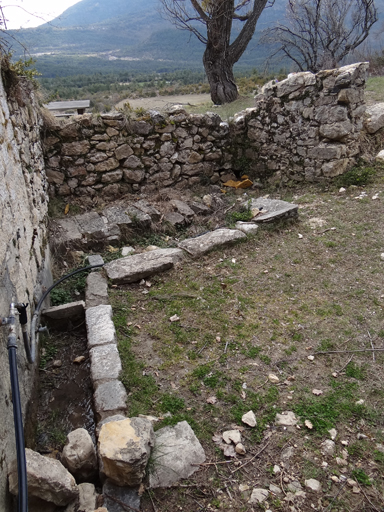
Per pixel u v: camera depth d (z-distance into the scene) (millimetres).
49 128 5941
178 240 5461
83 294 4363
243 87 14508
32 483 1869
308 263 4422
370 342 3215
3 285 2312
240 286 4105
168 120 6617
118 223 5480
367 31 13500
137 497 2137
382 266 4207
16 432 1739
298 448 2412
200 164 7145
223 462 2346
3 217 2535
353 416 2590
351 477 2232
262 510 2088
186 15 12258
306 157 6484
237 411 2682
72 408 2982
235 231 5020
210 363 3121
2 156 2805
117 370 3016
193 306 3836
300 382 2893
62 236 5188
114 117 6223
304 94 6188
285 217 5242
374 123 6906
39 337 3518
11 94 3627
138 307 3896
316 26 13430
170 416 2664
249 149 7309
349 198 5844
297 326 3475
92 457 2260
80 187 6355
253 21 11938
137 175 6648
